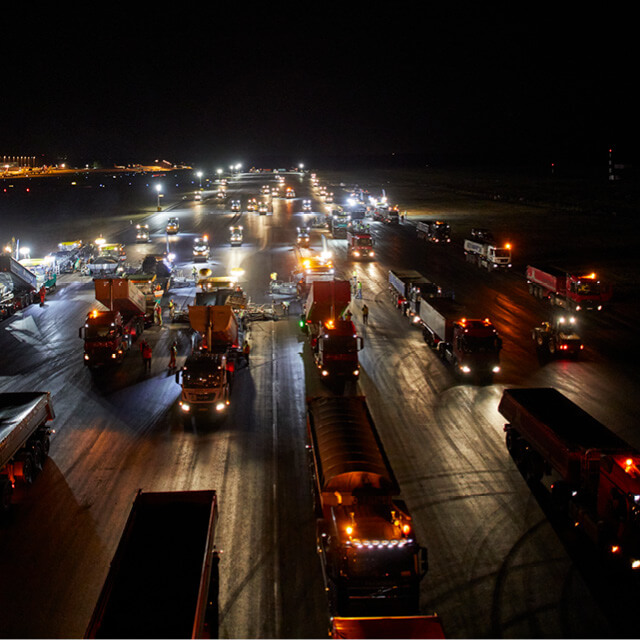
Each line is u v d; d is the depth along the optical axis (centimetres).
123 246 7656
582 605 1462
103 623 1141
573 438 1819
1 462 1798
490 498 1947
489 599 1484
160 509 1506
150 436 2419
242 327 3731
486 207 11775
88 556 1653
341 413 1972
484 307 4581
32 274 4859
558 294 4559
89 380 3089
